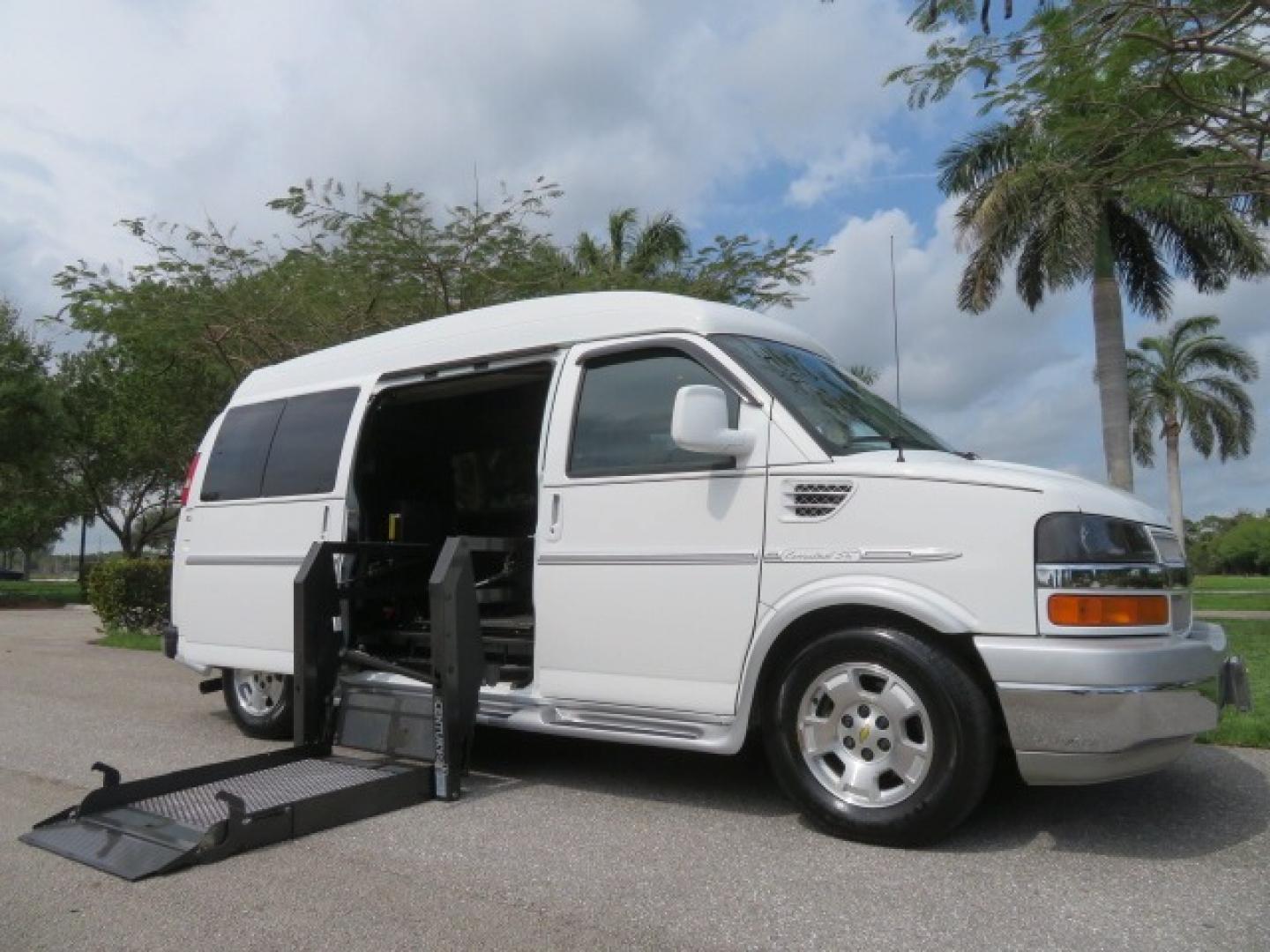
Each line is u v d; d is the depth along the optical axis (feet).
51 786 19.20
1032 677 13.42
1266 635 48.85
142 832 15.08
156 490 117.19
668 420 17.04
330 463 21.95
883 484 14.76
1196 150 36.58
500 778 18.84
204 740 23.26
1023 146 40.19
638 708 16.47
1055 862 13.78
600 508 17.28
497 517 23.89
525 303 19.88
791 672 15.07
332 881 13.64
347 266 47.39
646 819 16.16
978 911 12.14
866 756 14.70
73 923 12.45
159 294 48.08
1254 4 28.50
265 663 22.38
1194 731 14.11
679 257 66.08
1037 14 31.35
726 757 20.25
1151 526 14.94
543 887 13.30
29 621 69.77
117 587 51.65
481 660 18.06
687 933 11.78
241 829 14.80
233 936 11.97
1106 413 77.00
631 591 16.67
